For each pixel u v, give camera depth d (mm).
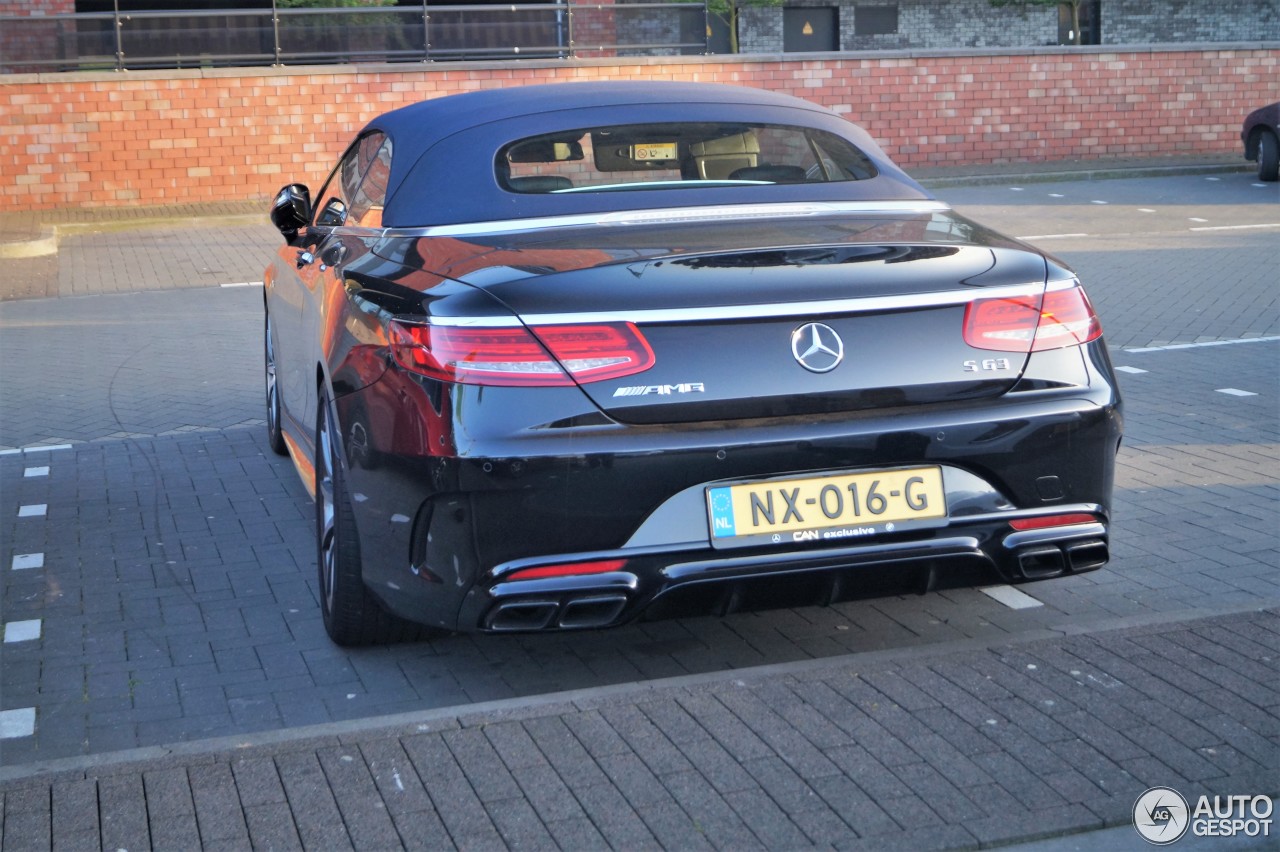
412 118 4691
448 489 3303
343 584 3994
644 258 3461
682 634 4305
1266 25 33906
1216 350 8820
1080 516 3629
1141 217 16734
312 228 5359
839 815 2934
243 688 3975
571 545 3312
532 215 4047
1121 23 33500
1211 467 6078
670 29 22266
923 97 23031
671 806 2988
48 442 7289
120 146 20500
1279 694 3459
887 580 3498
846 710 3438
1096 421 3588
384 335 3539
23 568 5156
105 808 3012
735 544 3350
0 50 20219
